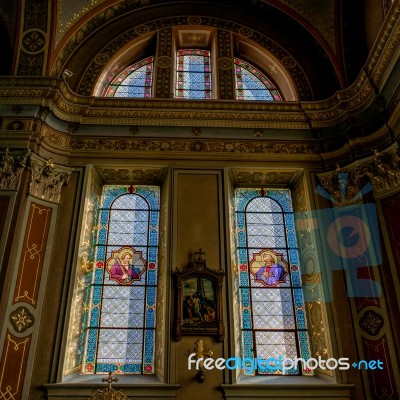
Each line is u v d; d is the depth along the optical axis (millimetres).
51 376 6262
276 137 8539
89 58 9414
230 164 8219
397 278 6695
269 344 7188
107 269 7676
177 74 9805
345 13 9203
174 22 9969
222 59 9609
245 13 10156
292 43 9836
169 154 8242
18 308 6523
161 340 6828
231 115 8586
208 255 7336
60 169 7801
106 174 8336
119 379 6613
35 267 6910
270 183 8680
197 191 7910
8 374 6117
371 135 7820
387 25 7035
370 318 6754
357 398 6355
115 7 9695
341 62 9047
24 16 8797
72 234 7355
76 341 6848
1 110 7965
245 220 8281
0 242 6742
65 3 9000
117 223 8141
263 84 9930
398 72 7211
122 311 7344
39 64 8609
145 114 8516
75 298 6949
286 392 6344
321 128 8562
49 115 8109
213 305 6895
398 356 6328
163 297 7105
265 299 7547
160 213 8234
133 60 10008
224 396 6281
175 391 6270
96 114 8484
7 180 7277
